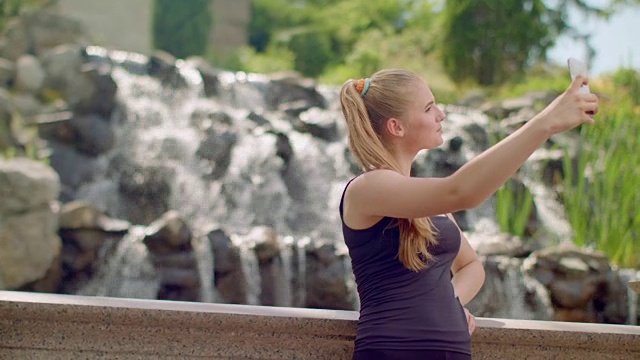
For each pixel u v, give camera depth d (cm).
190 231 845
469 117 1302
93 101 1140
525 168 1160
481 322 292
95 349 274
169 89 1221
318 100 1320
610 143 1115
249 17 2458
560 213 1124
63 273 850
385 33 2397
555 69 1781
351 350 280
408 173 251
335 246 877
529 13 1702
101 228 857
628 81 1460
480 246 891
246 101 1281
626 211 995
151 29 2023
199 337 276
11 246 809
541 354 291
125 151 1105
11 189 821
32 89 1149
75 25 1370
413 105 246
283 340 278
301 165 1138
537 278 852
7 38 1303
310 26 2480
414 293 232
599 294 854
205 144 1104
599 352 293
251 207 1083
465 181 209
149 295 829
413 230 231
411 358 228
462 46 1688
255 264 847
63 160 1052
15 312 269
